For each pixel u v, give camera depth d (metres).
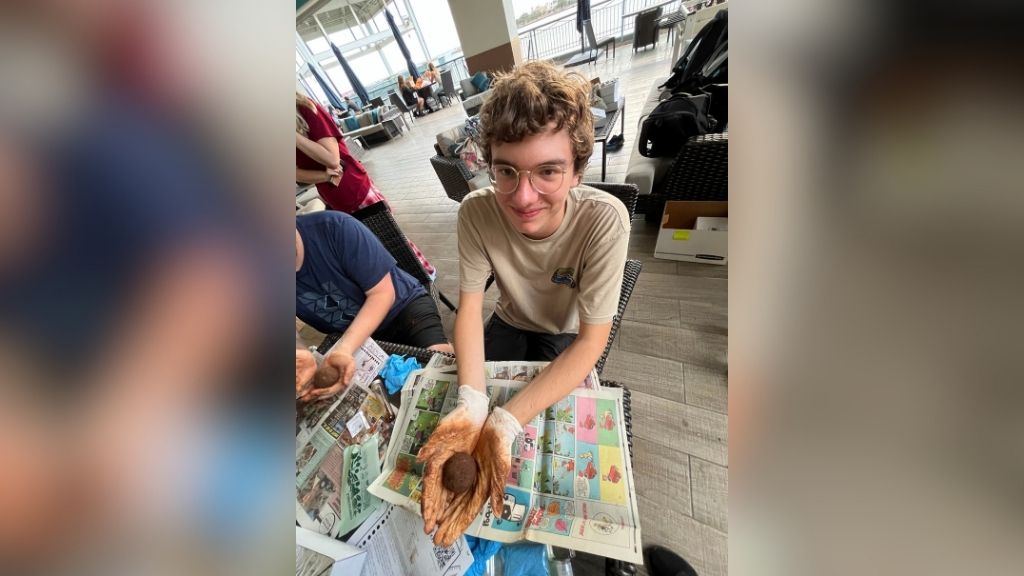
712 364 1.41
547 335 1.09
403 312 1.29
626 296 1.09
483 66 5.53
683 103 2.08
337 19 9.52
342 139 1.72
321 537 0.56
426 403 0.75
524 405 0.67
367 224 1.47
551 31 6.99
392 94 7.59
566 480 0.59
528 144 0.58
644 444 1.19
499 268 0.93
